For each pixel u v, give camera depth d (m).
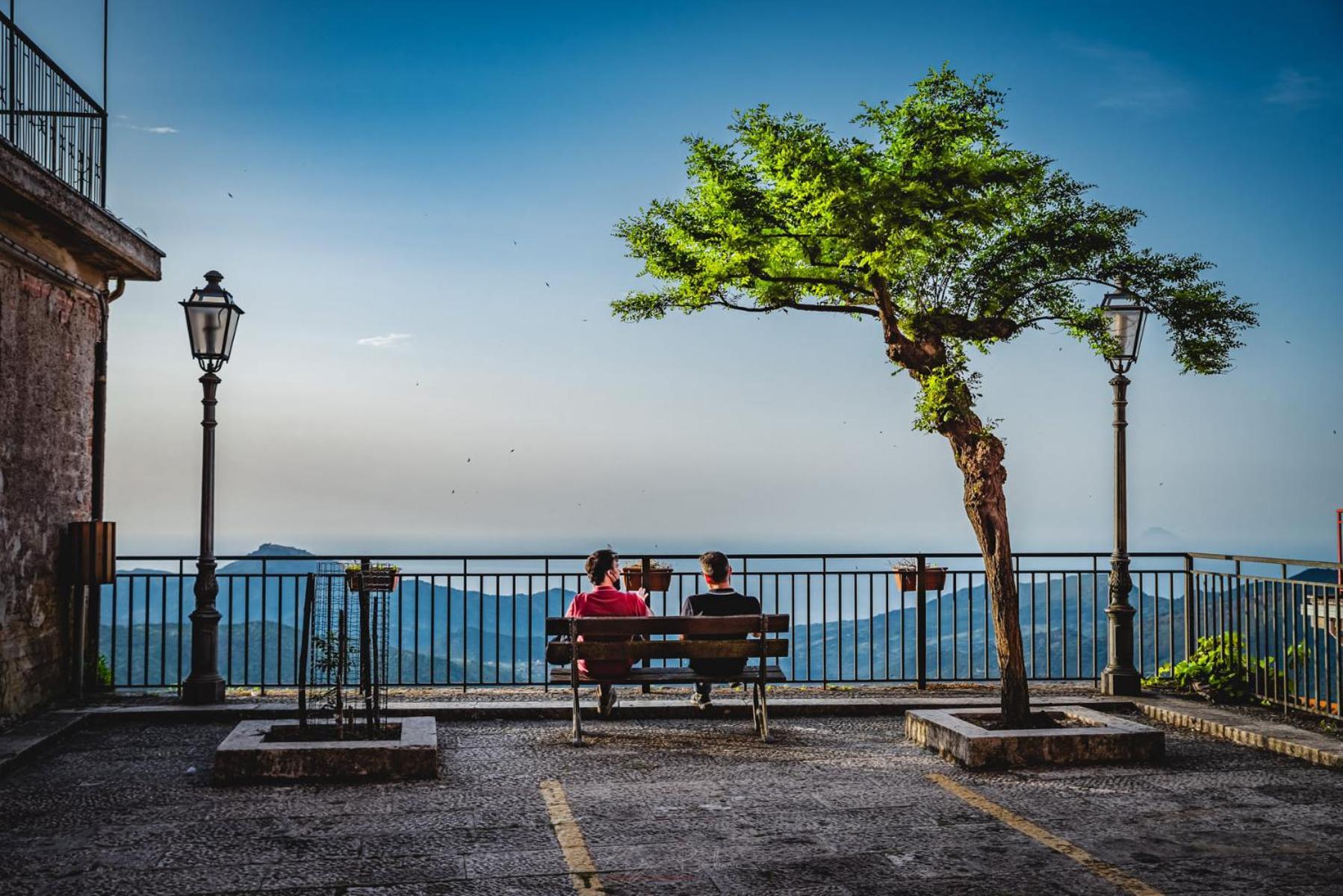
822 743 8.16
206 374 9.54
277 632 10.05
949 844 5.57
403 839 5.64
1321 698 9.09
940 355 8.40
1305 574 10.70
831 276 8.87
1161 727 8.92
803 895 4.82
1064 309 9.16
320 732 7.30
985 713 8.34
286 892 4.84
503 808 6.25
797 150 7.72
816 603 10.81
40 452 9.11
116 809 6.20
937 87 7.96
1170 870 5.16
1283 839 5.68
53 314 9.36
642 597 9.18
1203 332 9.05
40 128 9.30
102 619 10.42
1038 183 8.53
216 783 6.77
